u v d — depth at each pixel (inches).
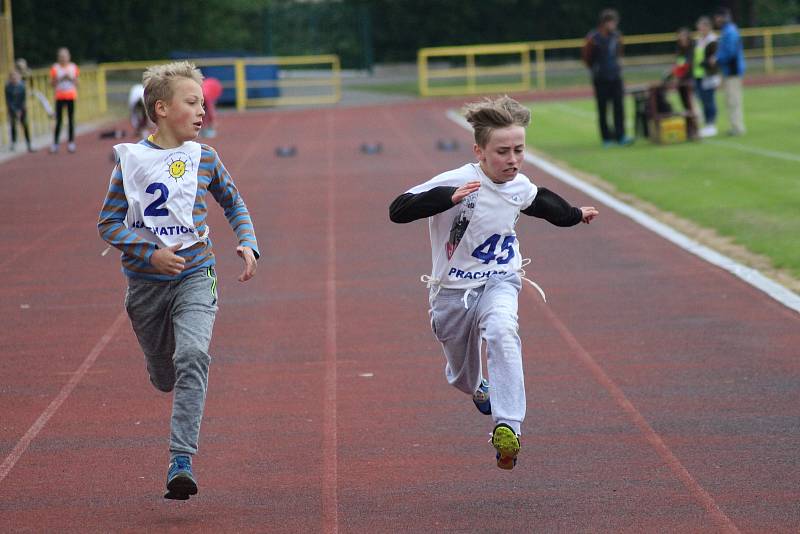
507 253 337.4
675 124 1409.9
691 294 624.1
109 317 604.4
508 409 310.7
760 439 386.6
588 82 3038.9
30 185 1222.3
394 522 321.4
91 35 3486.7
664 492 339.6
